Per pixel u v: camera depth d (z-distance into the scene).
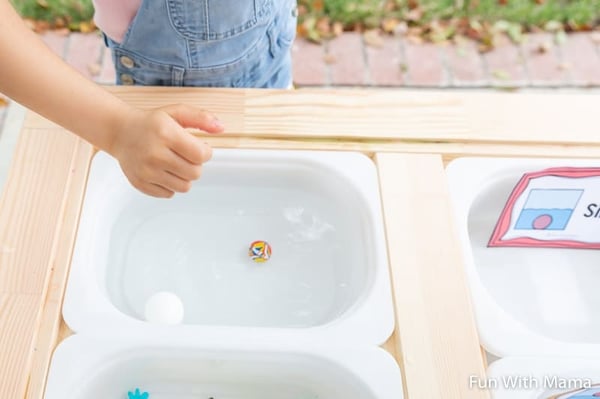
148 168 0.69
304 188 0.90
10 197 0.80
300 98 0.93
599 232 0.89
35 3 2.39
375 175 0.87
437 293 0.76
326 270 0.85
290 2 1.13
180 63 1.02
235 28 0.99
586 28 2.53
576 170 0.81
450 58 2.40
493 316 0.75
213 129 0.73
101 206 0.83
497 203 0.92
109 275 0.82
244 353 0.72
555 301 0.87
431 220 0.82
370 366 0.71
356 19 2.47
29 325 0.71
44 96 0.67
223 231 0.88
